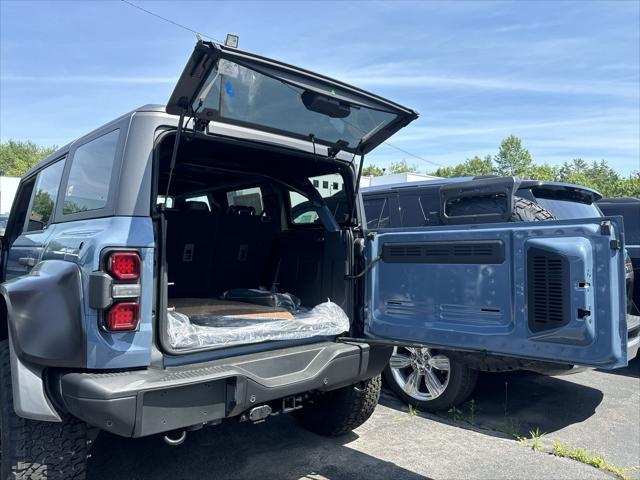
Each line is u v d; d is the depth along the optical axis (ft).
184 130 8.59
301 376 8.93
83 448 8.09
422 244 9.89
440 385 14.11
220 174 13.28
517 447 12.14
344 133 10.43
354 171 11.31
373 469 10.86
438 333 9.50
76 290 7.57
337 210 11.76
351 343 10.26
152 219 7.97
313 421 12.52
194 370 7.95
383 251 10.58
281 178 12.67
